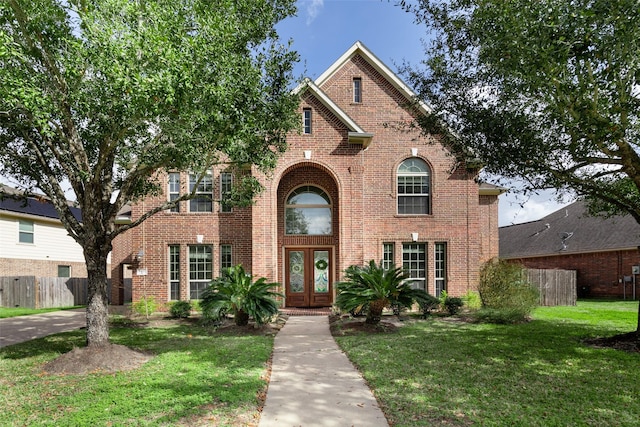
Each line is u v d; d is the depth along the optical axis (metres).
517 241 31.83
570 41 5.94
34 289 19.31
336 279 15.80
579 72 6.39
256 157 8.84
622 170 8.23
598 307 17.62
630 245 21.50
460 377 6.70
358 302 11.27
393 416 5.06
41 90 6.12
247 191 10.22
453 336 10.28
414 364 7.54
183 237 15.70
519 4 6.24
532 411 5.20
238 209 15.81
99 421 4.90
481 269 16.30
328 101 14.90
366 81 16.44
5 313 16.56
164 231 15.70
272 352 8.74
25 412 5.28
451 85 8.62
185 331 11.57
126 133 7.77
